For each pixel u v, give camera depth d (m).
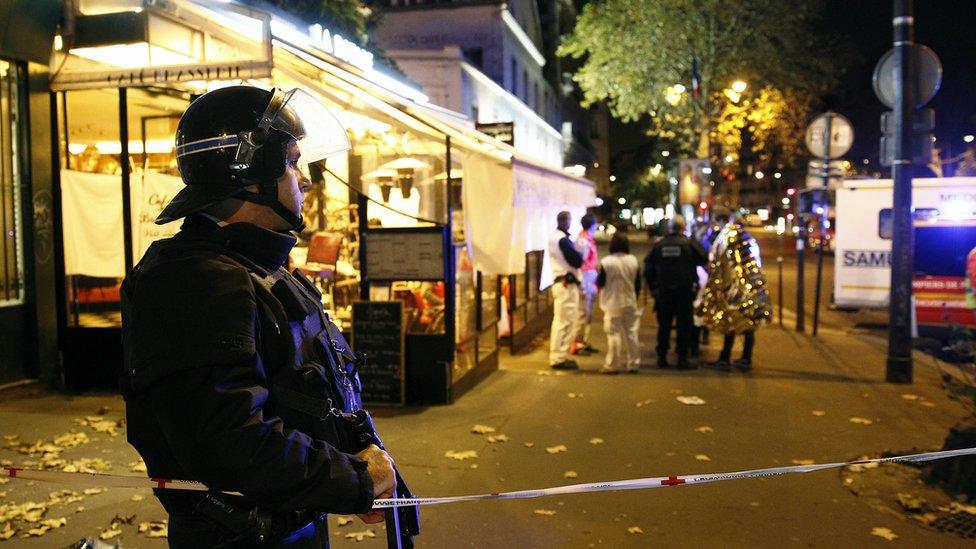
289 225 1.96
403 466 5.91
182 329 1.62
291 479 1.64
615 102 28.38
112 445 6.25
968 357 6.32
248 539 1.79
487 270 8.03
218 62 6.96
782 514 4.98
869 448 6.37
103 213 8.20
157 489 1.86
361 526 4.79
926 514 4.95
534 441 6.57
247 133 1.83
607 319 9.47
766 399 8.09
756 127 27.39
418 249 7.77
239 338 1.64
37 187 7.91
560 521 4.86
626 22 26.19
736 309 9.37
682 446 6.44
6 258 7.73
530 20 37.50
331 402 1.89
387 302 7.74
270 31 6.75
